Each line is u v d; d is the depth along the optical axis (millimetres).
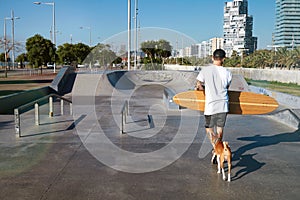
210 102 4223
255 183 3938
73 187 3764
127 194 3574
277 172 4352
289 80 19875
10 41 38500
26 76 29156
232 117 8930
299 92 15273
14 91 15688
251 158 5008
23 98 11398
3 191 3641
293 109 9594
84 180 3990
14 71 40250
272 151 5426
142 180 4008
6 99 9914
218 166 4297
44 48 30203
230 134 6734
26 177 4086
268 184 3908
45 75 30859
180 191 3670
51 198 3461
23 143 5801
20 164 4602
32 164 4605
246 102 4832
